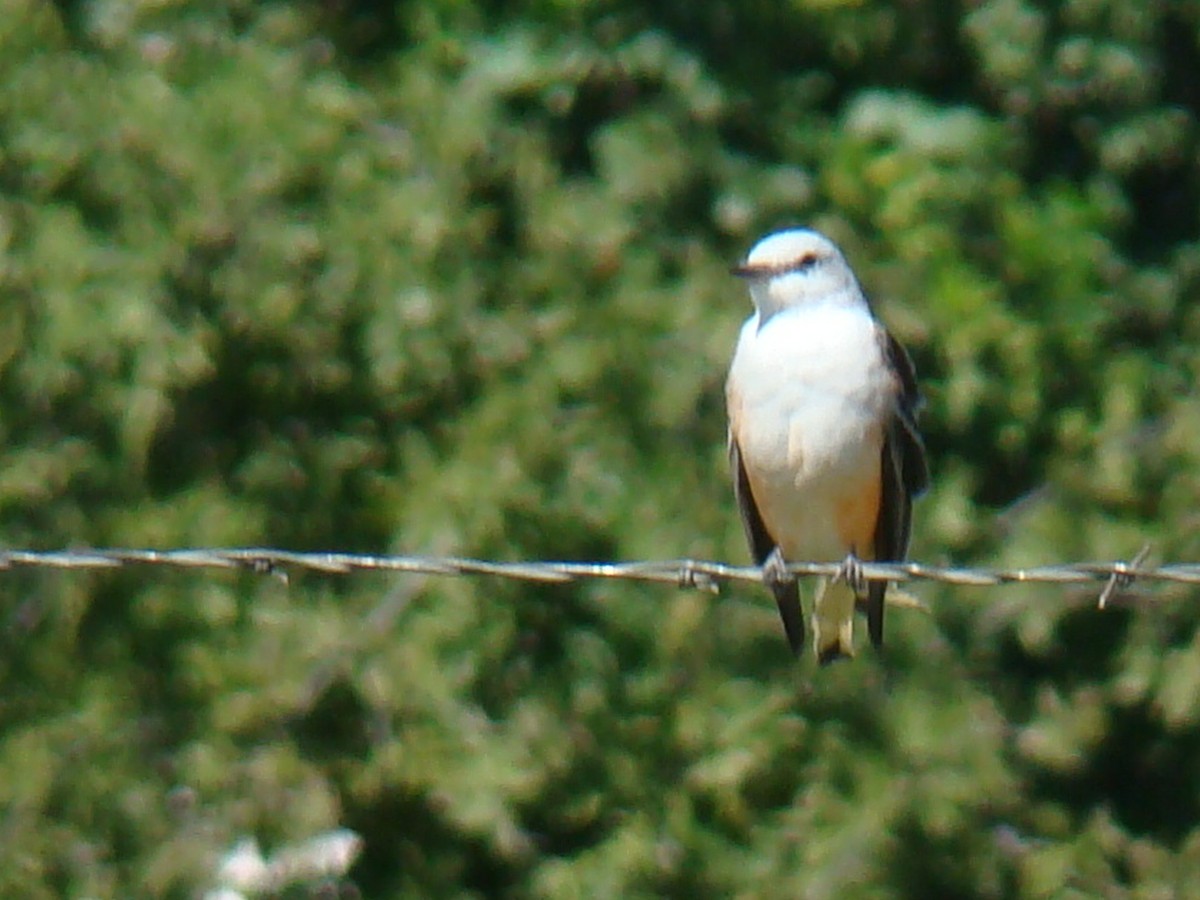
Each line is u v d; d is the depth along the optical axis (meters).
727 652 14.60
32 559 9.22
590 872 14.30
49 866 14.09
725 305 14.86
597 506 14.45
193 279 14.44
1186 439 15.14
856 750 14.54
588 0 15.31
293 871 14.37
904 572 9.48
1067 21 15.81
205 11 15.02
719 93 15.31
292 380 14.80
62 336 14.05
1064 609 14.88
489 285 14.85
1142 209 16.73
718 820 14.55
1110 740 15.96
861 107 15.43
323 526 14.83
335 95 14.80
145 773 14.30
